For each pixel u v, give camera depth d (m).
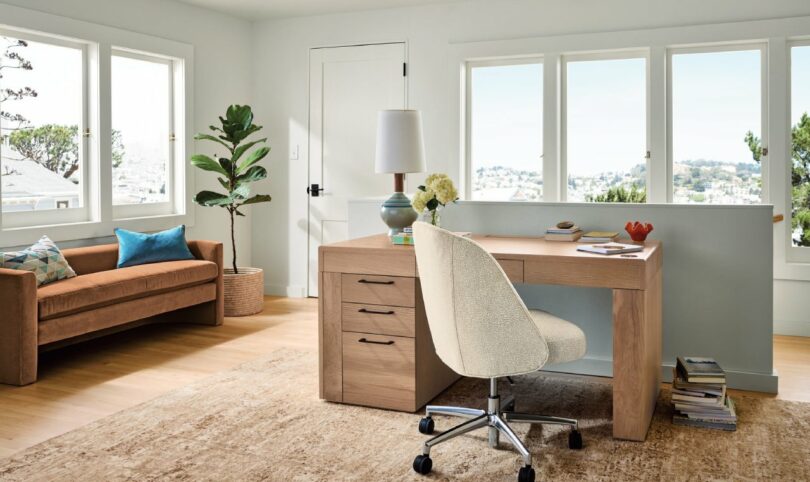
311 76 6.15
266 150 5.46
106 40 4.89
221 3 5.63
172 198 5.68
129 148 5.29
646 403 2.85
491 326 2.45
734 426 2.92
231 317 5.34
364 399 3.23
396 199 3.45
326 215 6.16
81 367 3.93
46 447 2.74
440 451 2.71
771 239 3.42
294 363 3.99
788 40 4.77
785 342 4.54
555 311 3.79
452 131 5.64
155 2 5.32
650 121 5.10
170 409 3.20
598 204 3.65
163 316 5.17
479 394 3.44
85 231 4.77
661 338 3.51
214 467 2.56
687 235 3.54
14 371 3.57
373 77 5.93
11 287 3.55
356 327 3.21
